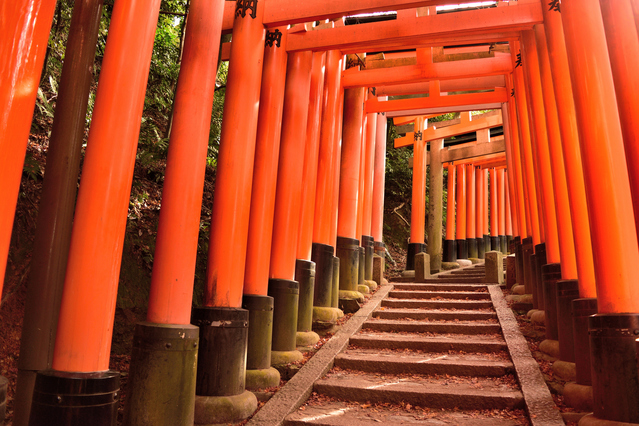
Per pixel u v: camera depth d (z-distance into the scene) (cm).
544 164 629
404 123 1441
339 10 532
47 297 392
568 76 514
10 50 266
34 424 309
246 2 538
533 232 748
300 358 574
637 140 377
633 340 372
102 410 318
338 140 831
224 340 455
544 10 558
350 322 718
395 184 2064
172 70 1127
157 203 806
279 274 596
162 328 384
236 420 435
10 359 481
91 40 436
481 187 1680
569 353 501
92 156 343
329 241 790
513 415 435
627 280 390
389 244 1861
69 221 412
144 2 365
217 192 495
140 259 669
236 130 504
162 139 896
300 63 644
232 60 528
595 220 408
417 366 545
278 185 616
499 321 684
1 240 259
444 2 523
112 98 348
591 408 421
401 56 1043
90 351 325
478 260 1539
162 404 372
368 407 471
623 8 401
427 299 870
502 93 962
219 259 480
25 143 273
